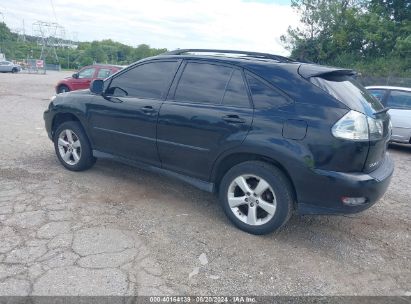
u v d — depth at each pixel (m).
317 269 3.34
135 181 5.24
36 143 7.15
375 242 3.93
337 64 25.98
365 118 3.39
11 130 8.31
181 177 4.38
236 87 3.91
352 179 3.32
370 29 25.75
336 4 26.53
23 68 51.16
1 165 5.59
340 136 3.31
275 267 3.31
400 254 3.71
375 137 3.46
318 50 26.89
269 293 2.96
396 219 4.56
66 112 5.32
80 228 3.75
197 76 4.23
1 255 3.19
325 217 4.47
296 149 3.45
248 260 3.39
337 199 3.40
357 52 26.77
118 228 3.81
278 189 3.61
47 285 2.85
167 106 4.29
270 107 3.65
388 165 3.93
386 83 21.28
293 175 3.50
